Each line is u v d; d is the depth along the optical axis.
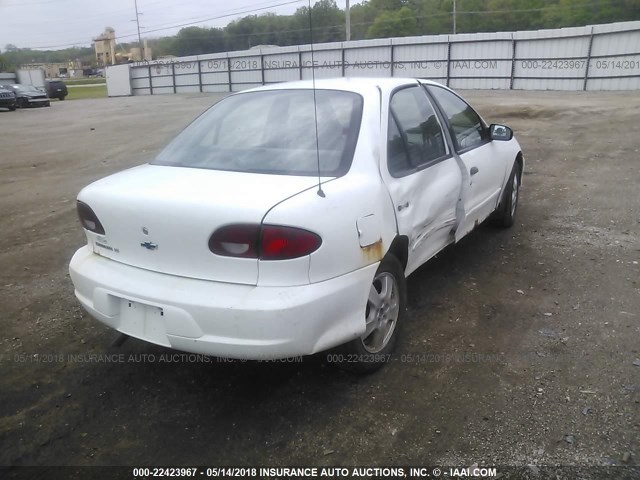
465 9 63.59
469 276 4.68
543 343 3.59
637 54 25.42
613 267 4.74
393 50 33.94
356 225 2.89
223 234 2.62
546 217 6.21
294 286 2.64
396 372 3.33
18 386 3.31
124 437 2.86
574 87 27.81
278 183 2.90
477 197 4.64
